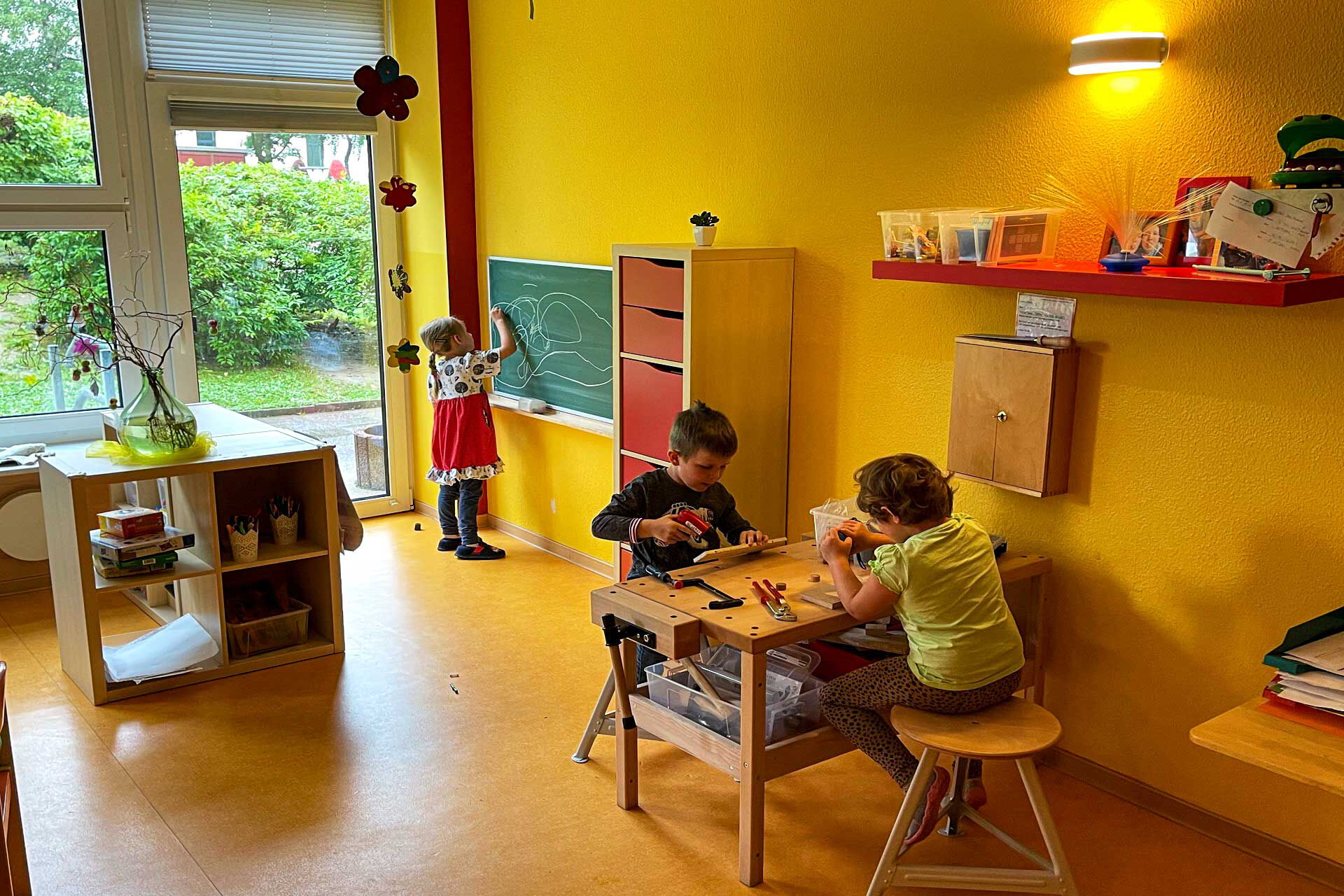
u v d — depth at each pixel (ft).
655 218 13.35
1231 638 8.45
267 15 16.06
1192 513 8.54
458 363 15.58
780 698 8.62
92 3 14.55
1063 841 8.75
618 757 9.16
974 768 8.82
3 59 14.19
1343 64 7.23
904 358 10.47
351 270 17.54
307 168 16.79
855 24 10.43
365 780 9.68
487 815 9.10
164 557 11.68
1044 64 8.95
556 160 14.90
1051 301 9.09
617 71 13.56
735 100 11.91
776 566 9.18
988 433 9.44
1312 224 7.04
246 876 8.21
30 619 13.79
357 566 15.81
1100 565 9.25
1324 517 7.76
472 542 16.15
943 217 9.05
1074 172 8.87
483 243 16.79
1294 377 7.79
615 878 8.21
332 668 12.16
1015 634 7.73
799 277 11.46
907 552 7.47
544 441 16.20
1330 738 6.25
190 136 15.67
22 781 9.64
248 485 13.00
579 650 12.67
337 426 17.89
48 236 14.87
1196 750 8.84
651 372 11.66
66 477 10.87
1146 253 8.39
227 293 16.40
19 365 14.96
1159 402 8.61
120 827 8.89
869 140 10.48
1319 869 8.18
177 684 11.66
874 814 9.16
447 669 12.12
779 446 11.82
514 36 15.29
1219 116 7.93
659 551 9.64
